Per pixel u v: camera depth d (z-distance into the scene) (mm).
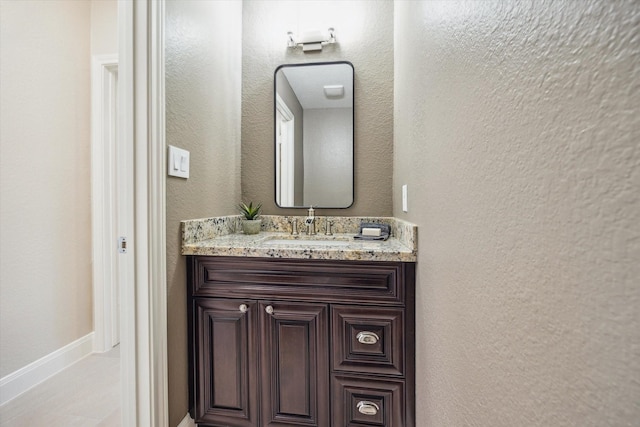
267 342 1247
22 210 1669
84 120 2002
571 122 292
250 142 1882
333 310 1210
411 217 1200
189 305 1283
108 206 2080
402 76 1403
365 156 1800
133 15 1046
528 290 369
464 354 598
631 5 228
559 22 308
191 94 1315
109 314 2086
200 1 1392
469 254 571
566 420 300
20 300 1652
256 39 1875
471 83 560
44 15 1758
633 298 229
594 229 265
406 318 1165
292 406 1238
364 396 1196
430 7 870
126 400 1075
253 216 1721
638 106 224
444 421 747
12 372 1605
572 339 292
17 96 1643
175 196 1207
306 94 1839
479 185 524
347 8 1812
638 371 224
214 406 1276
